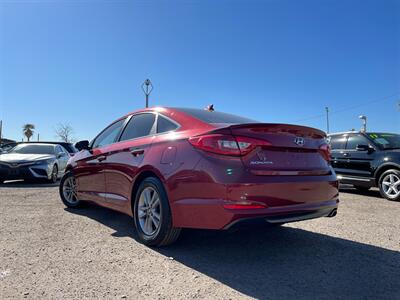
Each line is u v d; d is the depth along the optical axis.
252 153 3.38
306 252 3.97
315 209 3.64
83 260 3.59
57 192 8.46
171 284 3.06
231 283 3.10
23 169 10.30
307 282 3.14
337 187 4.04
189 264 3.54
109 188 5.05
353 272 3.39
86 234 4.56
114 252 3.86
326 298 2.83
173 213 3.72
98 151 5.45
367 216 5.98
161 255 3.80
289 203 3.46
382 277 3.27
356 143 9.24
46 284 3.02
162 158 3.93
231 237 4.53
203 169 3.43
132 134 4.85
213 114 4.36
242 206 3.22
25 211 5.96
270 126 3.49
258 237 4.55
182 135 3.84
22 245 4.03
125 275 3.24
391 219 5.76
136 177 4.32
